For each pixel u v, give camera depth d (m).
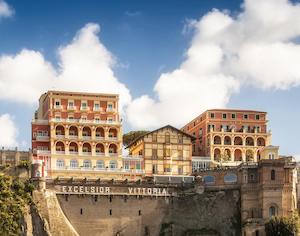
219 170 176.88
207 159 199.12
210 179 177.50
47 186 164.25
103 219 166.25
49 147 182.88
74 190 165.38
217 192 174.62
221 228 170.62
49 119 184.62
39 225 157.38
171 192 172.75
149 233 168.75
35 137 183.50
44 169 172.25
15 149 171.50
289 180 168.50
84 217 164.88
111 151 187.00
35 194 160.75
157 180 178.25
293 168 169.00
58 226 159.62
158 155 189.75
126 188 169.75
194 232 169.38
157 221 170.00
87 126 186.12
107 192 167.75
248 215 170.25
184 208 171.88
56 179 165.38
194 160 197.50
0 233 147.12
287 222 158.25
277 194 167.62
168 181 178.12
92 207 166.12
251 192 171.62
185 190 174.00
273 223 159.62
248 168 172.75
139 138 194.38
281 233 157.62
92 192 166.62
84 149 185.25
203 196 173.38
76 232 163.12
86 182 167.00
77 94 188.50
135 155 196.12
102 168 182.00
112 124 187.75
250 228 165.62
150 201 170.88
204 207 172.38
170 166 189.50
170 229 168.75
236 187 174.00
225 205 172.88
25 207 156.88
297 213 167.38
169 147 190.62
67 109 186.50
